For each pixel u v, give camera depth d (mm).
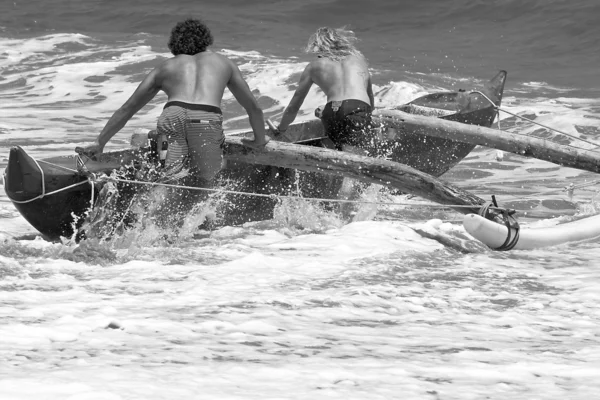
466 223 11273
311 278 9086
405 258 10344
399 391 4988
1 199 15562
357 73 13922
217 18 60219
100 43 50281
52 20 60312
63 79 40094
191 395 4711
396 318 7379
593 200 15867
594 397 4945
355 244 11109
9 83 40000
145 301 7730
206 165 11219
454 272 9711
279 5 63531
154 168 11398
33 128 27625
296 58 43469
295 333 6613
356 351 6059
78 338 6121
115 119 11250
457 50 50625
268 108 33219
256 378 5152
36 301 7605
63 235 11133
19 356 5523
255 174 12789
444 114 17406
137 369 5246
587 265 10453
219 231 12281
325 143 14141
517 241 11305
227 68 11344
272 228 12734
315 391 4914
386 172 11719
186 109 10992
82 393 4574
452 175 20562
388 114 13930
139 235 11188
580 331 7043
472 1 59188
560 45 50250
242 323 6852
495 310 7879
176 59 11328
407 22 59156
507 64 45906
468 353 6066
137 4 64625
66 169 10867
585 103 33031
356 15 61000
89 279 8852
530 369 5598
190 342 6141
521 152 14109
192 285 8570
